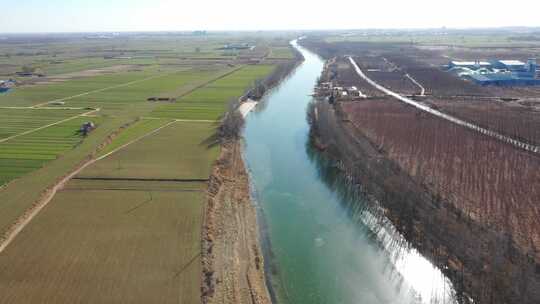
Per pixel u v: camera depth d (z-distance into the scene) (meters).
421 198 69.69
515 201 68.75
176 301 47.28
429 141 101.50
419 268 56.47
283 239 65.81
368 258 60.59
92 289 49.16
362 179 80.56
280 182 88.12
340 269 58.16
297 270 57.91
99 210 68.75
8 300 47.38
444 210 65.56
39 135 114.00
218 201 74.12
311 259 60.44
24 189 77.38
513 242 55.94
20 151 100.12
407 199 69.31
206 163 91.25
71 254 56.19
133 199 72.88
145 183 80.00
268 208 76.31
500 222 61.97
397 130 111.38
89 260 54.84
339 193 81.94
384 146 98.56
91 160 93.25
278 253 61.94
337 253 61.91
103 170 86.62
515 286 45.94
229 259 56.97
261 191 83.69
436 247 58.44
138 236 60.56
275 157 103.00
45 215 67.19
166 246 58.03
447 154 91.94
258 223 70.56
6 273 52.25
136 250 57.03
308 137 117.81
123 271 52.47
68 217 66.38
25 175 84.62
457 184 75.94
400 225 65.88
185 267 53.41
